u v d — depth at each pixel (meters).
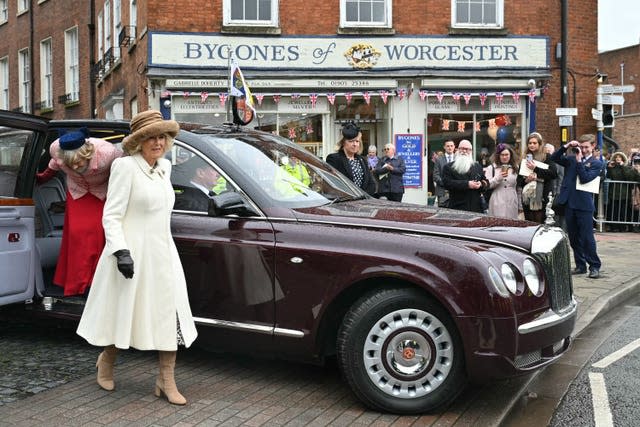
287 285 4.37
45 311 5.27
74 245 4.87
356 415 4.11
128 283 4.10
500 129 15.00
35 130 5.34
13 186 5.34
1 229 5.06
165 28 14.05
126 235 4.13
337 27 14.62
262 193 4.66
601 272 9.37
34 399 4.25
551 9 15.26
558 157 9.06
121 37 16.28
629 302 7.91
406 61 14.80
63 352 5.31
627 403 4.48
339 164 7.33
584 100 15.74
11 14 25.66
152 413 4.04
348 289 4.29
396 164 10.73
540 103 15.33
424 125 14.78
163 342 4.13
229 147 4.97
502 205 8.42
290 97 14.51
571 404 4.49
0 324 6.21
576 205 8.93
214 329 4.63
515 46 15.02
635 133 34.31
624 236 13.88
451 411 4.22
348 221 4.41
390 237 4.21
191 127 5.20
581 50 15.64
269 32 14.40
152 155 4.16
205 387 4.55
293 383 4.68
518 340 4.00
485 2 15.11
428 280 4.02
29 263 5.27
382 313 4.14
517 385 4.73
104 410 4.07
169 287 4.17
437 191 13.00
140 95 14.86
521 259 4.19
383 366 4.14
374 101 14.98
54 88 23.02
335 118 14.87
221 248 4.57
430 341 4.11
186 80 13.95
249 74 14.29
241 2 14.45
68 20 21.91
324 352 4.43
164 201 4.21
